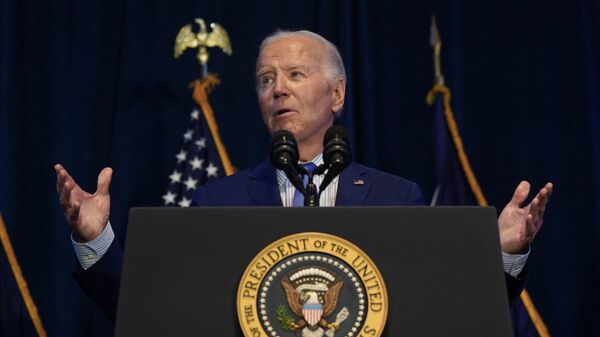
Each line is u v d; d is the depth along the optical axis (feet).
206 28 39.58
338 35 39.45
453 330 13.05
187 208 13.66
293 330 12.91
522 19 40.93
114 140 38.22
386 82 40.09
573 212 39.14
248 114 39.37
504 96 40.29
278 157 17.13
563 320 38.19
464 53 40.65
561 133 39.91
